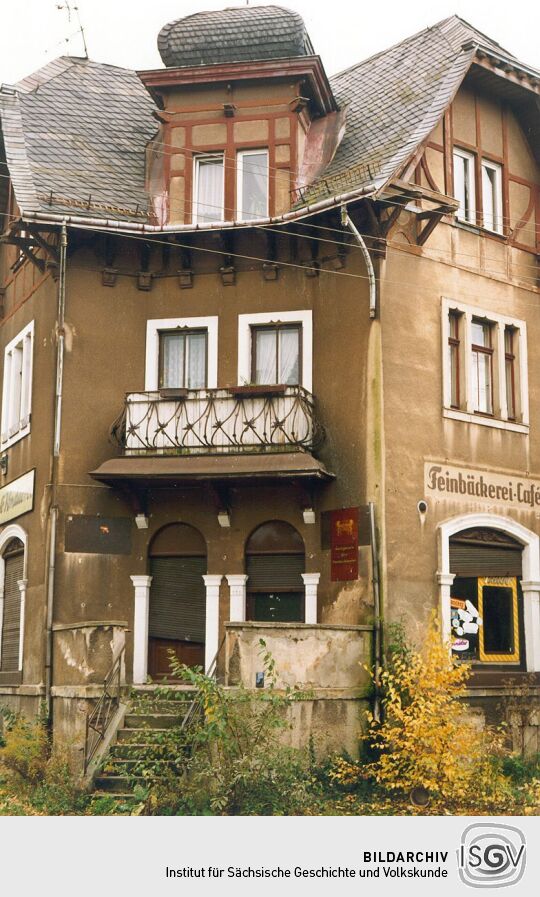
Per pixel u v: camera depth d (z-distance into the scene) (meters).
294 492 19.69
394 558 18.72
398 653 17.98
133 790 15.69
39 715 18.45
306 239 20.25
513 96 21.75
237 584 19.66
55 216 19.33
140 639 19.73
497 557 20.56
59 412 20.12
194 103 21.30
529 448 21.28
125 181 21.33
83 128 22.17
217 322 20.55
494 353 21.12
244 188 21.00
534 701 20.08
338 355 19.77
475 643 19.94
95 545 19.91
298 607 19.62
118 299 20.77
